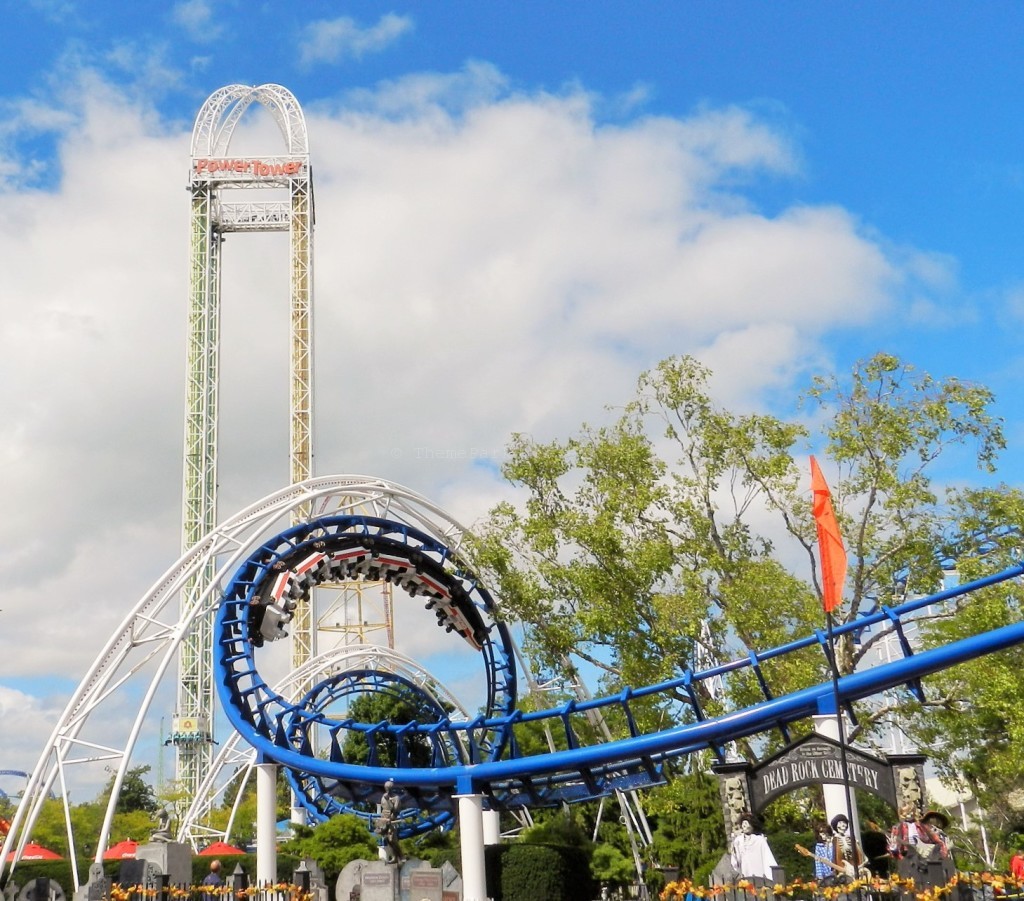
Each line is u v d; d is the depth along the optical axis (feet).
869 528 124.77
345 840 145.69
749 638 124.88
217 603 147.43
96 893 103.30
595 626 125.29
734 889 65.00
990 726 128.47
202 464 355.36
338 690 154.61
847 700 90.07
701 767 140.77
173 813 310.24
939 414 121.19
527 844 121.80
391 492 146.82
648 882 133.28
